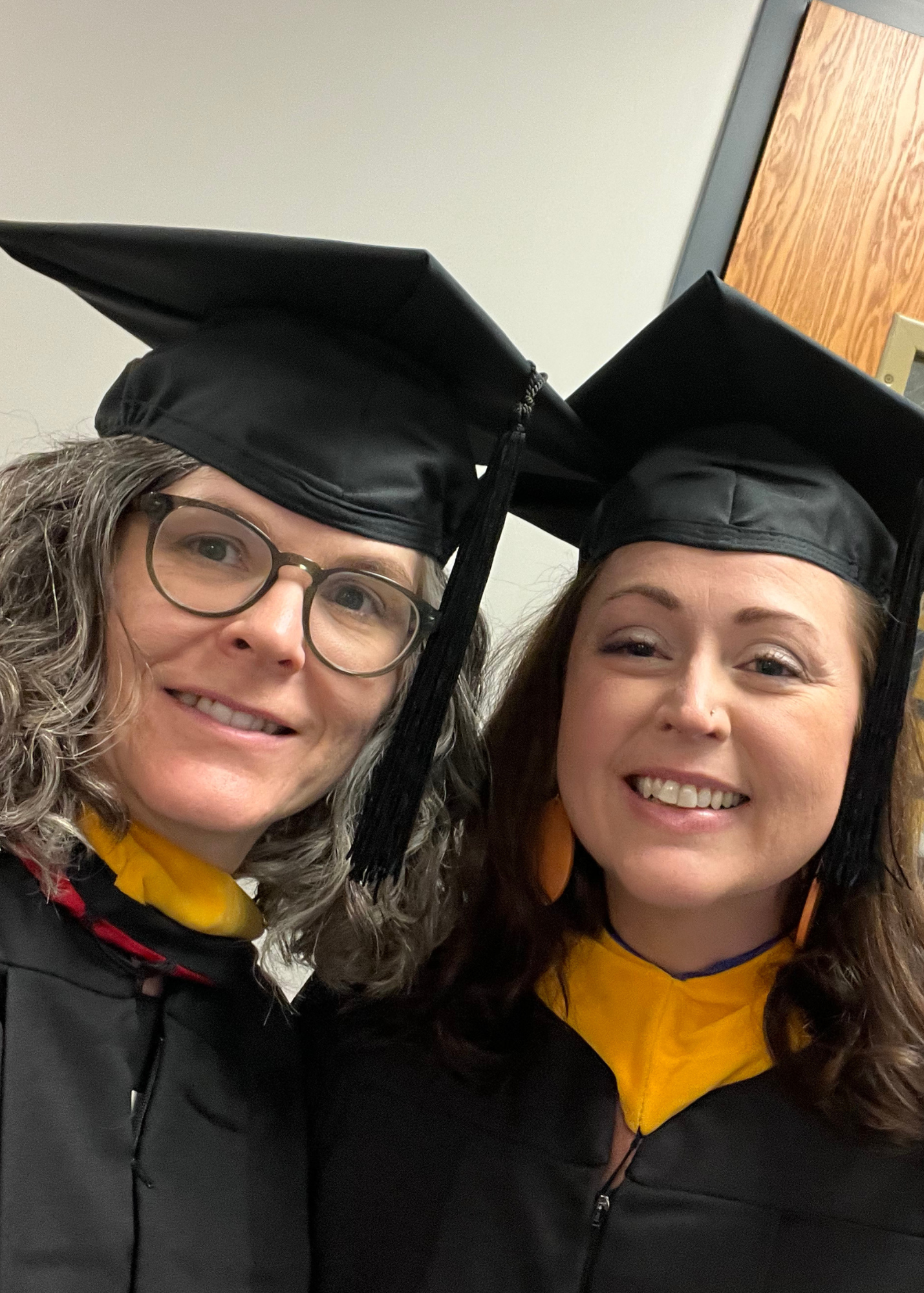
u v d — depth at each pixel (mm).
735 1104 819
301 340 819
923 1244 768
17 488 803
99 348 1372
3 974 683
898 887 870
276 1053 898
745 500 833
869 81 1365
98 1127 681
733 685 800
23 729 732
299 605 750
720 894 791
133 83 1367
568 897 950
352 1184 862
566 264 1388
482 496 829
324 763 818
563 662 950
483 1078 869
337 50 1378
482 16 1382
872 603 864
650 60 1388
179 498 747
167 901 770
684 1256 769
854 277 1360
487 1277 794
